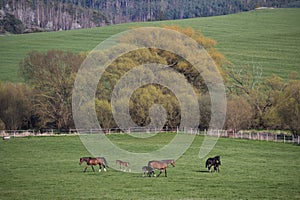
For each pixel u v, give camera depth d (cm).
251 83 7581
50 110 6425
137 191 3197
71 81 6412
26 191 3203
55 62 6706
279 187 3350
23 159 4481
